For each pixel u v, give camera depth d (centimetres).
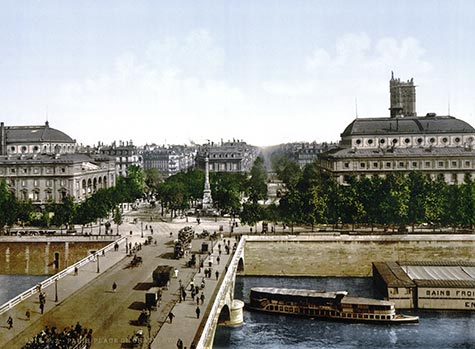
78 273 11569
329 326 11088
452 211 16325
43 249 15788
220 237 15812
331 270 15275
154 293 8906
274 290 12225
